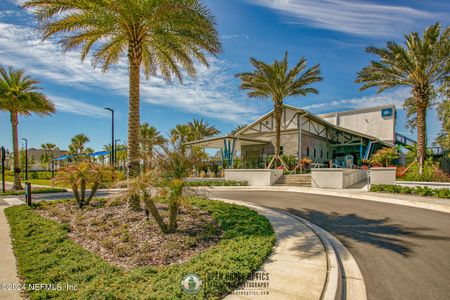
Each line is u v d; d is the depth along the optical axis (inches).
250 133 1222.3
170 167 258.5
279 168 928.9
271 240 229.6
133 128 376.5
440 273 176.9
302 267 177.5
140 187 237.8
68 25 373.4
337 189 664.4
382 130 1246.9
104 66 502.6
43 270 176.1
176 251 208.1
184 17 357.1
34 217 345.1
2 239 261.9
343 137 1256.8
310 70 866.8
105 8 348.8
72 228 287.3
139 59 385.1
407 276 173.0
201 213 336.8
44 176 1657.2
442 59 640.4
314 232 270.5
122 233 255.0
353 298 145.7
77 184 390.0
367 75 734.5
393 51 666.2
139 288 144.0
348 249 226.7
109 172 408.2
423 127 677.3
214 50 404.8
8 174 1937.7
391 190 561.3
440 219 333.7
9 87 780.6
